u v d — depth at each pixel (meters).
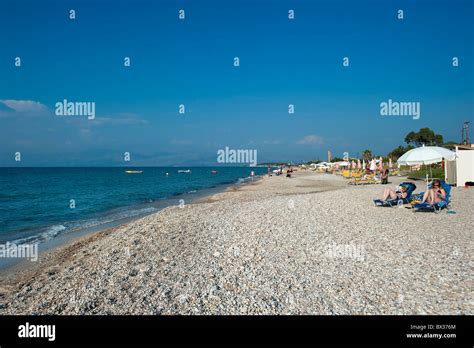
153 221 15.97
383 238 10.34
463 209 14.92
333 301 6.13
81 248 12.11
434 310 5.59
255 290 6.77
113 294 6.98
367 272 7.44
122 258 9.73
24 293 7.68
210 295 6.62
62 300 6.94
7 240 14.36
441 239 9.87
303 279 7.22
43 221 19.33
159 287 7.18
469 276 6.87
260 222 13.87
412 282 6.73
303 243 10.20
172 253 9.89
